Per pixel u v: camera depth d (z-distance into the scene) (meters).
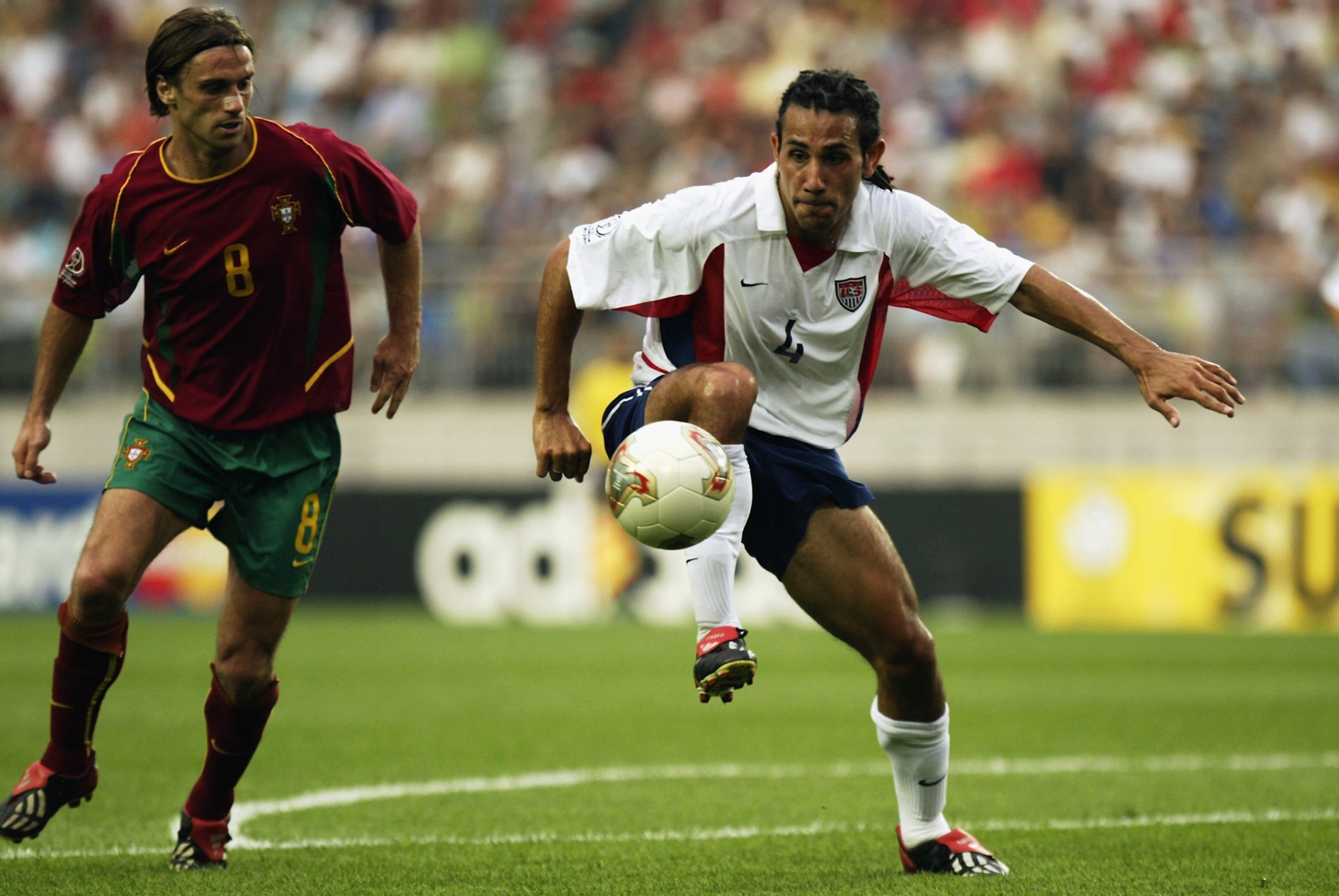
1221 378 15.70
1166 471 56.56
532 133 78.88
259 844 19.44
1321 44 78.19
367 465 64.19
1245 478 52.41
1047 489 54.59
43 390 17.34
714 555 15.63
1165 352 15.98
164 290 16.84
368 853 18.75
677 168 76.25
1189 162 73.06
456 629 52.72
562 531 56.91
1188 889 16.28
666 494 15.19
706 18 83.12
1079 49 77.44
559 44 83.25
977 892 16.12
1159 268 64.44
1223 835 19.83
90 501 57.75
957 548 55.44
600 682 38.84
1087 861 18.00
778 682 39.31
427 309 64.69
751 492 15.98
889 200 16.47
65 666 16.75
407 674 40.44
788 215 15.86
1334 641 48.16
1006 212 71.44
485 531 57.59
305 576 17.58
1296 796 23.27
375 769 26.03
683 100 79.12
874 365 17.17
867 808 22.33
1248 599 52.25
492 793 23.59
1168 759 27.28
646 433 15.48
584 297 16.02
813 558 16.69
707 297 16.27
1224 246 69.75
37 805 16.94
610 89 80.69
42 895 16.08
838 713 33.66
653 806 22.44
